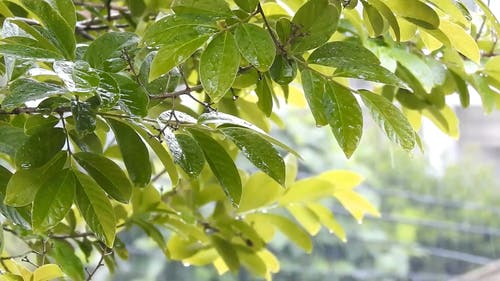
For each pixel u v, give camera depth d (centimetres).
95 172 129
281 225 182
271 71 125
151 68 121
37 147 125
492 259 531
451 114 175
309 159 602
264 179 178
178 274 501
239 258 178
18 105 119
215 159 129
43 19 128
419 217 556
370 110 125
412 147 125
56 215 125
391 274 541
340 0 128
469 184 564
